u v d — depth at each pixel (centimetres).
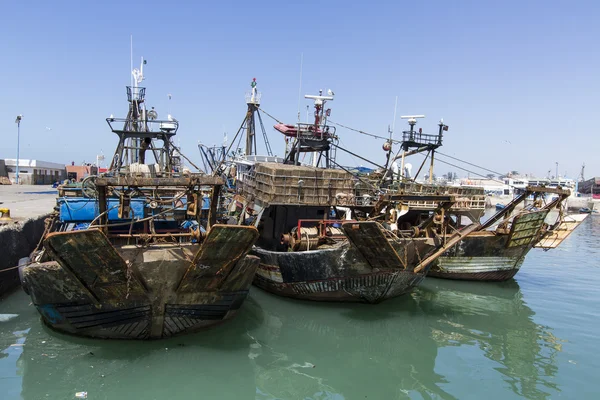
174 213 1146
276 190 1463
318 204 1516
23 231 1602
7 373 873
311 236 1451
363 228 1126
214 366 952
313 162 2364
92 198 1152
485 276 1836
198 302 1001
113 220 1119
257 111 2544
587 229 4222
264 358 1017
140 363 935
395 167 2498
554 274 2058
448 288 1733
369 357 1051
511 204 1714
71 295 906
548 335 1225
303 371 969
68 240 785
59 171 7050
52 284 887
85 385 847
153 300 944
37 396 802
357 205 1565
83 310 930
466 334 1221
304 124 1977
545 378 959
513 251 1789
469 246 1752
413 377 955
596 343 1169
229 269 973
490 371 990
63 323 971
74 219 1128
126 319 954
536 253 2700
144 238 973
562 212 1767
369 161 1803
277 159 2262
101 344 998
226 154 2661
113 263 854
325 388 901
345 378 946
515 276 2002
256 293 1545
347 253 1254
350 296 1355
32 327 1087
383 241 1141
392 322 1283
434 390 900
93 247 812
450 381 942
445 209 1315
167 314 979
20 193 3697
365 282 1308
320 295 1376
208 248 888
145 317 962
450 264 1794
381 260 1227
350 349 1093
